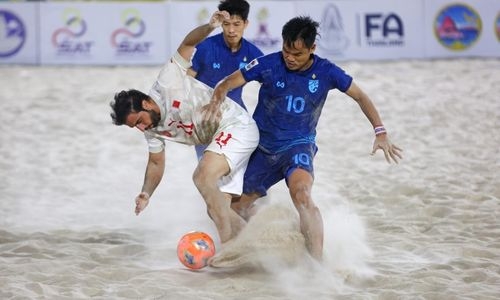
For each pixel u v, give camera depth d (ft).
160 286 41.83
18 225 59.82
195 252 43.83
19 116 104.94
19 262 47.60
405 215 59.98
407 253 49.52
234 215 45.29
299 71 44.52
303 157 45.34
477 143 85.66
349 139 89.76
